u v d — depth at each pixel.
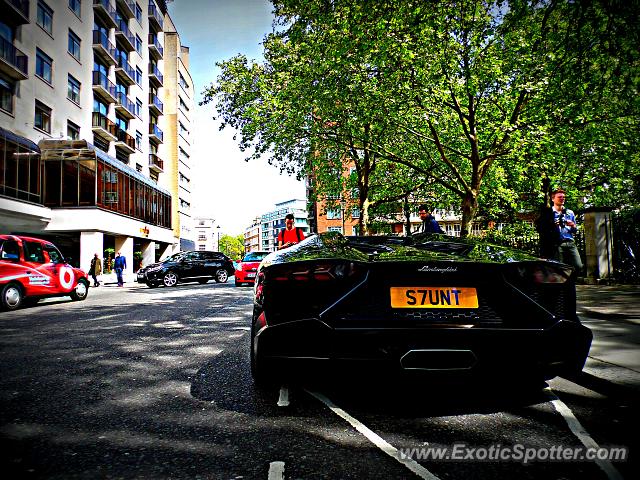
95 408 2.91
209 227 137.50
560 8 6.86
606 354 3.84
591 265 10.45
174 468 2.05
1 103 20.59
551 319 2.70
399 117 14.36
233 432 2.49
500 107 14.61
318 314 2.68
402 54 12.08
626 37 6.29
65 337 5.75
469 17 11.73
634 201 18.27
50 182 24.02
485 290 2.74
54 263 10.90
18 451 2.23
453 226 46.38
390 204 26.14
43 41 23.64
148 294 14.28
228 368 3.99
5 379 3.66
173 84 45.59
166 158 45.22
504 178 18.89
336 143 17.72
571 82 8.00
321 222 58.56
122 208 28.50
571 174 17.83
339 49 12.56
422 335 2.58
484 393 3.19
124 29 34.78
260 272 3.13
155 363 4.21
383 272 2.75
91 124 28.97
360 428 2.54
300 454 2.20
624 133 14.01
